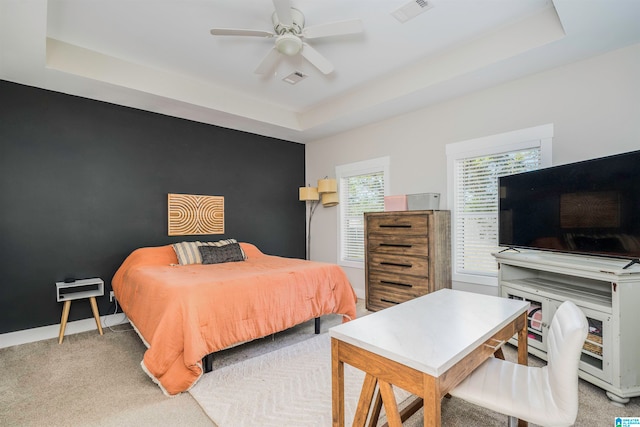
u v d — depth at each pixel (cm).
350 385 224
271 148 526
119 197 374
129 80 325
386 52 307
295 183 558
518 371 147
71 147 343
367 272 407
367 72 349
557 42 247
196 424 182
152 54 310
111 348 291
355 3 235
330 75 356
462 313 159
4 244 305
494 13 251
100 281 337
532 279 291
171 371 213
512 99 317
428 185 389
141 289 275
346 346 132
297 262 372
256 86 385
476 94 344
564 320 132
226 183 470
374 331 135
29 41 239
